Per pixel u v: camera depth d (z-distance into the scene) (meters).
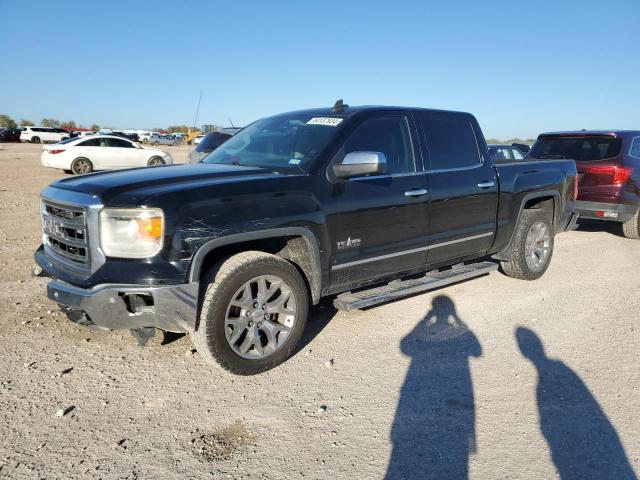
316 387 3.68
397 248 4.68
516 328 4.83
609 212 8.55
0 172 19.73
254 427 3.18
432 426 3.22
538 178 6.17
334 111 4.77
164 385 3.65
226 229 3.51
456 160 5.27
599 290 6.05
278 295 3.96
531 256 6.23
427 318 5.04
